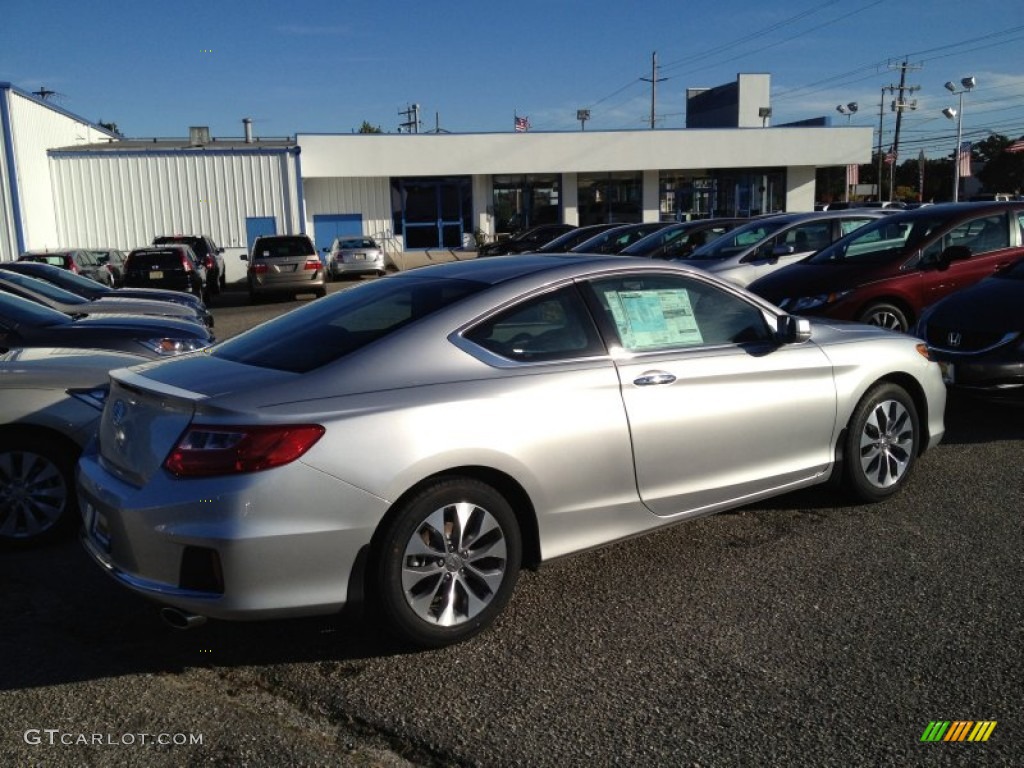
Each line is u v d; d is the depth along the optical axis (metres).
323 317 4.32
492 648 3.81
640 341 4.35
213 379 3.71
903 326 8.92
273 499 3.35
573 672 3.59
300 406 3.49
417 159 34.94
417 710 3.35
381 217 36.56
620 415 4.13
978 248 9.23
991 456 6.38
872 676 3.49
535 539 4.02
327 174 34.47
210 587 3.40
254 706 3.41
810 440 4.94
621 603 4.20
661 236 14.72
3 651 3.89
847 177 38.94
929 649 3.68
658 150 36.62
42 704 3.45
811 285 9.13
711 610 4.10
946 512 5.26
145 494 3.47
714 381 4.48
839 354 5.08
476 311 3.98
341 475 3.44
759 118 45.97
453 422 3.67
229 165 29.55
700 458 4.45
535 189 37.59
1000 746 3.03
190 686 3.58
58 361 5.34
